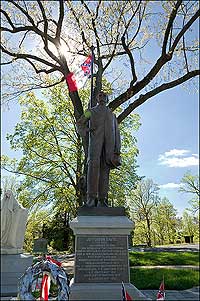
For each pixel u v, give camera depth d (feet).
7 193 38.75
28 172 83.05
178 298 26.03
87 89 80.59
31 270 22.71
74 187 77.82
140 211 166.91
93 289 20.89
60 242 100.94
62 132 83.41
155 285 30.63
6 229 37.22
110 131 25.59
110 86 62.54
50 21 56.18
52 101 85.10
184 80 53.42
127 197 90.99
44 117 85.51
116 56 56.80
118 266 22.02
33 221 92.79
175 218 184.44
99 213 23.52
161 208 179.63
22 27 54.75
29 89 61.31
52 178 82.48
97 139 25.27
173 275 33.96
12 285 33.06
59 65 56.44
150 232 172.35
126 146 89.10
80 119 26.12
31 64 57.67
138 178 87.76
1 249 35.78
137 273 35.47
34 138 83.10
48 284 23.61
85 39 54.65
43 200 82.53
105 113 25.89
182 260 44.42
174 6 50.52
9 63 57.11
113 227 22.40
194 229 193.47
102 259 22.07
